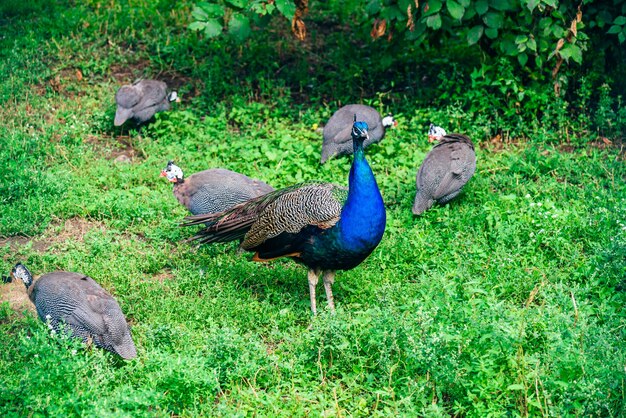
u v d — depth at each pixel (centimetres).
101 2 1642
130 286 932
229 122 1350
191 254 998
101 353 762
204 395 746
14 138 1231
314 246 860
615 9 1265
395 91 1405
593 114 1325
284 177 1157
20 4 1631
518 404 725
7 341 833
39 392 726
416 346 743
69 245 1017
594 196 1059
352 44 1545
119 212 1082
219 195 1001
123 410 705
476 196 1107
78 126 1288
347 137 1187
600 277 905
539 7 1183
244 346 798
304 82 1423
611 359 739
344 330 800
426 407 726
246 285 955
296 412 731
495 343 748
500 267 925
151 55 1505
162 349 812
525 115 1285
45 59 1472
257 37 1540
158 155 1231
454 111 1269
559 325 777
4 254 1000
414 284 927
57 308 802
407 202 1091
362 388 763
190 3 1647
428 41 1345
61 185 1123
